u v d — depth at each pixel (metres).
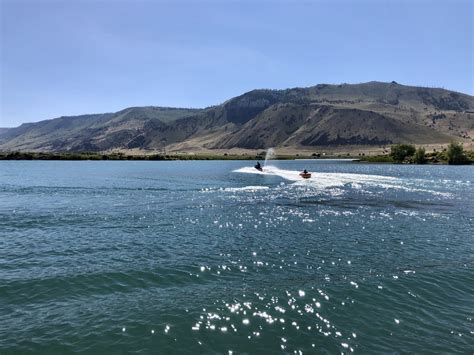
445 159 168.38
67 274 22.34
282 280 21.67
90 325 16.25
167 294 19.55
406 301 18.92
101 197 57.50
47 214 42.44
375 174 105.19
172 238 31.53
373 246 29.28
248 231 34.38
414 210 45.94
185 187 72.25
